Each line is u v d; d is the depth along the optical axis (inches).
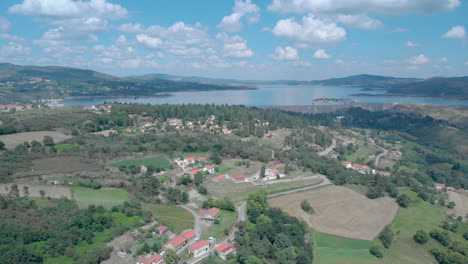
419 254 5438.0
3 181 6215.6
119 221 5187.0
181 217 5693.9
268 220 5595.5
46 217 4904.0
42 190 5802.2
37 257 4030.5
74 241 4443.9
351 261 5017.2
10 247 4057.6
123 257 4345.5
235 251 4790.8
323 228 6018.7
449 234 6146.7
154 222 5315.0
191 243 4877.0
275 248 4872.0
